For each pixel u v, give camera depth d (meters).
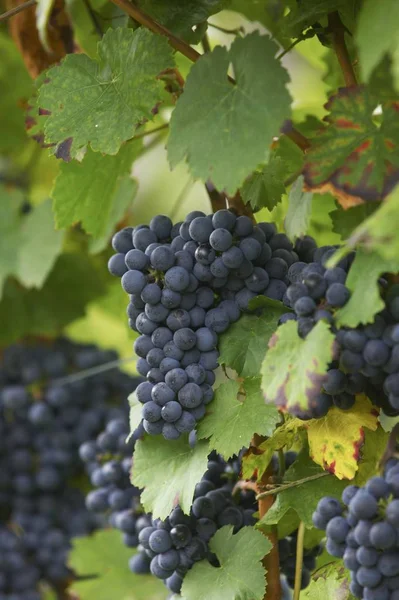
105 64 1.26
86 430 1.69
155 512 1.26
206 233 1.23
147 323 1.25
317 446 1.24
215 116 1.19
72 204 1.39
